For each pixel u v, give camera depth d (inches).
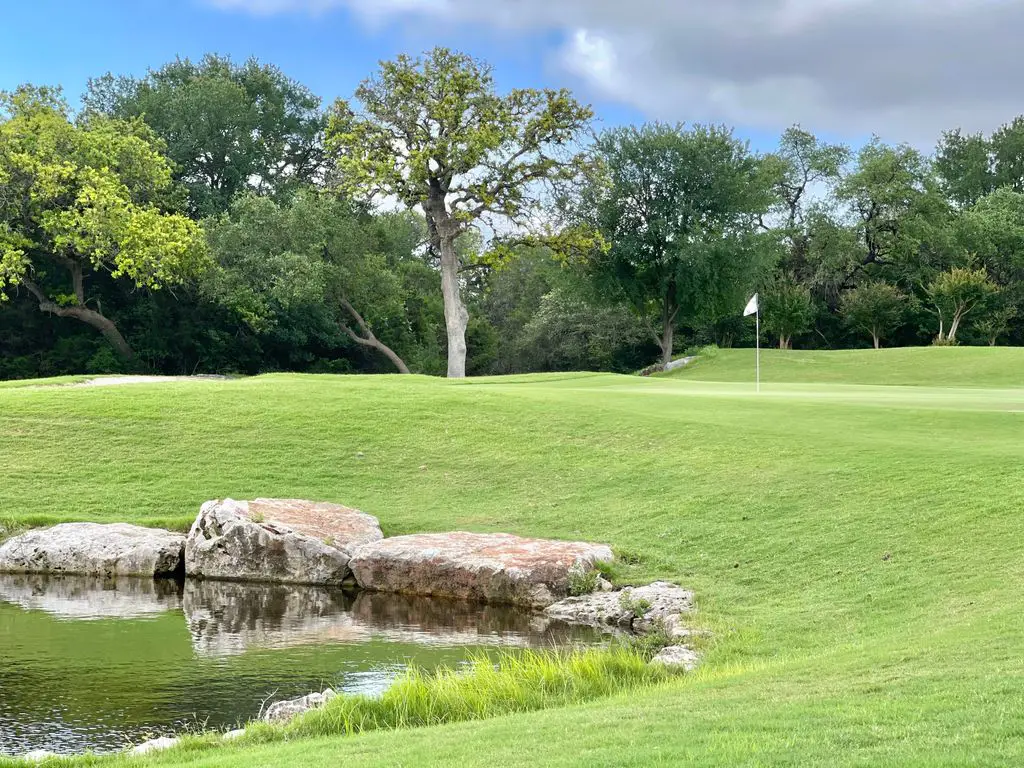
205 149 2484.0
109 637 519.8
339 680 438.6
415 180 1824.6
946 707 257.3
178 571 707.4
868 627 447.2
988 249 2974.9
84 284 2187.5
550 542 651.5
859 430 832.3
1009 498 590.9
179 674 449.4
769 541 615.8
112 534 722.2
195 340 2210.9
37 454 914.7
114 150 2016.5
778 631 465.7
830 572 550.3
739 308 2610.7
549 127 1861.5
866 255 3102.9
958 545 543.8
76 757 311.3
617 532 685.3
